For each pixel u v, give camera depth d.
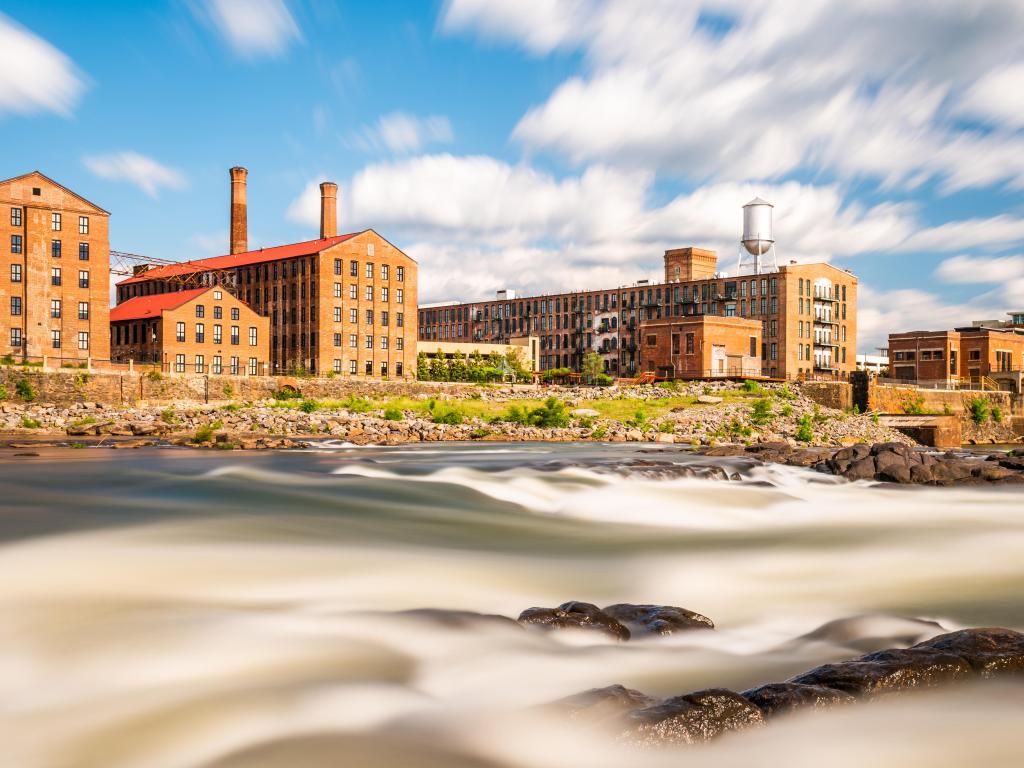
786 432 68.00
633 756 6.79
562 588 13.15
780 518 22.06
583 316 151.38
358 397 82.50
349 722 7.42
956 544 17.83
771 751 6.94
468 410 70.75
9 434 51.88
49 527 16.41
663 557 15.91
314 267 111.19
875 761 6.77
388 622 10.27
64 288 89.50
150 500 20.92
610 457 36.66
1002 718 7.61
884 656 8.63
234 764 6.61
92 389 68.75
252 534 16.27
